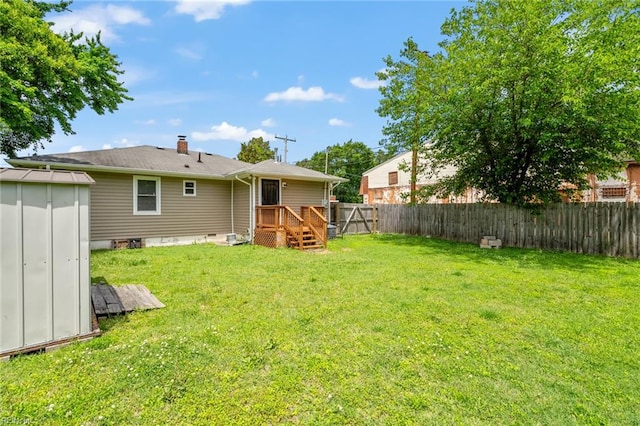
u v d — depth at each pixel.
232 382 2.32
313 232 10.25
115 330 3.28
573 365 2.62
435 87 11.08
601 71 6.89
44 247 2.80
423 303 4.19
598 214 8.09
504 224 10.04
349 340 3.06
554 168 9.41
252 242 11.05
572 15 7.76
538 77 7.70
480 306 4.08
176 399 2.12
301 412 2.02
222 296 4.51
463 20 11.21
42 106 7.98
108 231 9.62
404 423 1.93
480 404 2.11
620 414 2.01
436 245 10.37
